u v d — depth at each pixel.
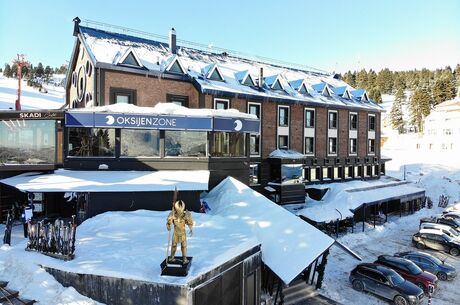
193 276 10.22
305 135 37.59
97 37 29.41
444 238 26.62
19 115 21.06
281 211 18.98
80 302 10.33
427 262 21.98
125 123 21.50
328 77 51.22
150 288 10.08
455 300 18.53
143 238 14.16
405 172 63.56
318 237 17.36
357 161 43.22
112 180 19.53
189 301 9.85
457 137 73.69
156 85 28.17
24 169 21.02
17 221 20.22
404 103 135.12
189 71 30.98
